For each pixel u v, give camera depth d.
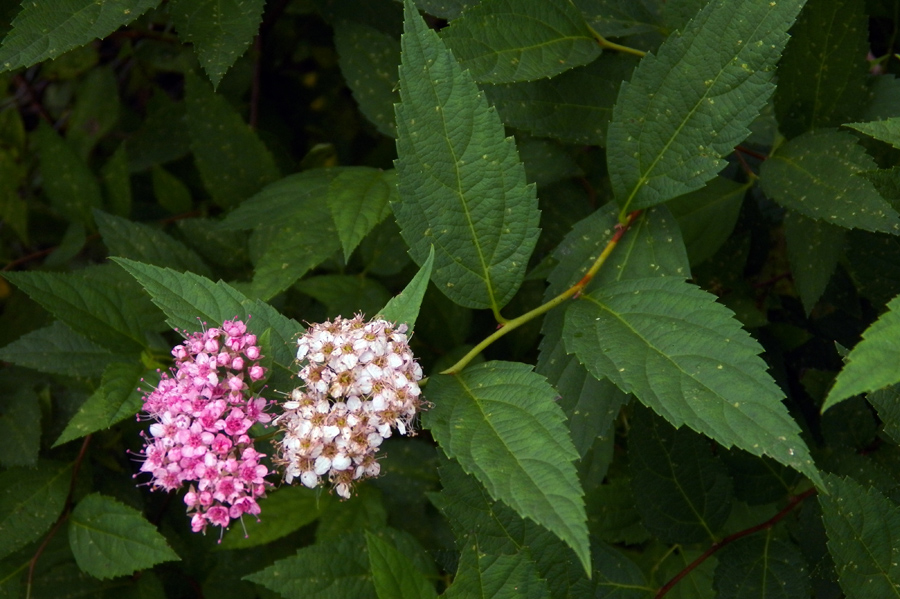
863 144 0.61
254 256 0.68
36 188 0.87
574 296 0.57
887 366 0.48
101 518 0.63
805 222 0.61
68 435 0.61
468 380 0.54
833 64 0.60
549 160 0.65
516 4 0.59
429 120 0.56
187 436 0.53
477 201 0.56
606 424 0.57
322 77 0.78
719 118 0.57
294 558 0.59
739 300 0.64
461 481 0.56
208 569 0.69
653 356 0.54
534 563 0.55
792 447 0.52
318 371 0.53
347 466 0.53
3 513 0.64
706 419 0.52
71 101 0.92
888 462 0.61
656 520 0.60
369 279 0.67
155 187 0.74
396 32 0.67
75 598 0.66
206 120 0.69
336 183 0.62
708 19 0.57
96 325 0.62
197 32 0.60
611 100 0.62
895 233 0.57
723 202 0.62
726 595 0.58
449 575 0.61
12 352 0.64
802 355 0.66
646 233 0.58
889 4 0.66
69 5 0.59
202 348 0.54
